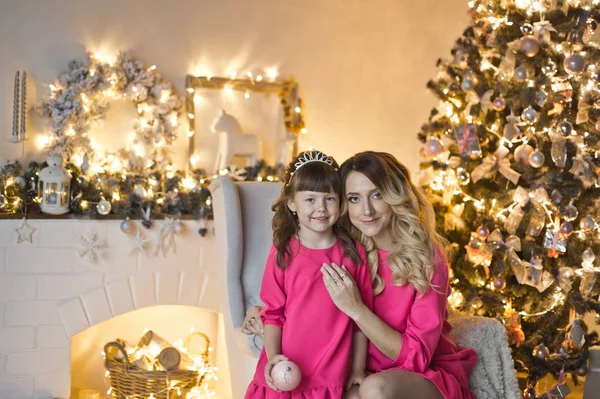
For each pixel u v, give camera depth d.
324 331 2.14
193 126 3.89
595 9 3.15
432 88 3.55
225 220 2.94
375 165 2.19
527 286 3.34
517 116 3.26
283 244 2.25
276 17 4.10
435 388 2.06
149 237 3.56
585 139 3.19
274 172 3.96
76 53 3.66
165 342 3.51
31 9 3.56
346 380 2.14
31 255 3.36
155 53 3.82
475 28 3.33
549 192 3.15
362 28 4.32
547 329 3.33
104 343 3.76
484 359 2.37
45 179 3.35
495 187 3.38
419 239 2.20
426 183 3.51
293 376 2.03
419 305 2.15
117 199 3.50
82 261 3.45
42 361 3.40
